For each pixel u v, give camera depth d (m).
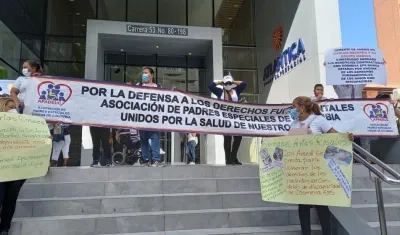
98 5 15.64
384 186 5.79
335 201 3.66
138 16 15.75
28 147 4.06
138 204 4.94
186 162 10.10
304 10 11.13
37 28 15.09
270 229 4.57
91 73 13.03
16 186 4.04
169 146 10.37
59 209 4.75
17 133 3.99
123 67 15.67
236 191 5.57
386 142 7.40
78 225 4.40
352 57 6.96
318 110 4.18
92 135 6.62
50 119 5.18
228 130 5.93
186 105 5.84
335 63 6.97
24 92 5.12
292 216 4.86
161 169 5.82
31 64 5.20
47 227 4.32
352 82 6.92
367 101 6.55
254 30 16.61
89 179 5.57
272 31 14.04
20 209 4.65
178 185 5.45
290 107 6.12
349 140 3.68
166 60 16.12
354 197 5.37
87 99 5.41
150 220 4.59
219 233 4.39
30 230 4.27
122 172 5.68
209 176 5.96
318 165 3.80
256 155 8.98
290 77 12.09
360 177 5.77
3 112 3.94
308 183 3.84
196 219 4.69
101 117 5.44
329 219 3.92
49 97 5.22
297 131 4.15
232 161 6.98
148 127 5.63
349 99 6.56
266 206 5.18
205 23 16.34
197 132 5.80
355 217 4.36
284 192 3.99
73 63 15.23
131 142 8.53
